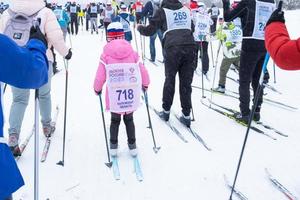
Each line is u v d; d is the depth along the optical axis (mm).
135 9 13969
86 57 10453
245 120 4566
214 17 14750
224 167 3432
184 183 3143
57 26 3406
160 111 5074
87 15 19203
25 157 3605
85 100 5781
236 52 5859
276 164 3502
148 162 3541
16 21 3152
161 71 8203
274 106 5469
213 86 6270
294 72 7785
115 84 3348
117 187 3080
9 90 6359
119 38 3432
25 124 4574
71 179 3197
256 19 4109
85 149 3826
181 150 3818
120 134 4230
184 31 4215
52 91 6387
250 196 2926
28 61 1367
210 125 4621
